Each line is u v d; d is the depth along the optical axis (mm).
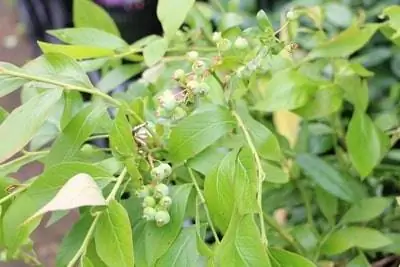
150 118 669
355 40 750
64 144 608
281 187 817
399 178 899
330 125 881
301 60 786
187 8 686
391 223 841
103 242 539
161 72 778
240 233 531
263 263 522
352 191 770
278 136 832
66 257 600
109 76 810
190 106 622
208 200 575
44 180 554
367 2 1265
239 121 618
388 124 838
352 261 732
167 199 573
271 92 700
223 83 688
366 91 759
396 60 1184
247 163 561
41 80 586
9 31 2605
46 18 2105
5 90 583
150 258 577
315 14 835
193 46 827
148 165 599
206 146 604
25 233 564
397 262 826
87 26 849
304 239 739
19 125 563
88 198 504
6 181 600
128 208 609
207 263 569
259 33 730
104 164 580
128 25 1820
